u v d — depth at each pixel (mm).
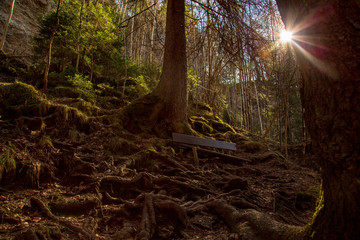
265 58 7531
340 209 1399
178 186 3971
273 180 5602
